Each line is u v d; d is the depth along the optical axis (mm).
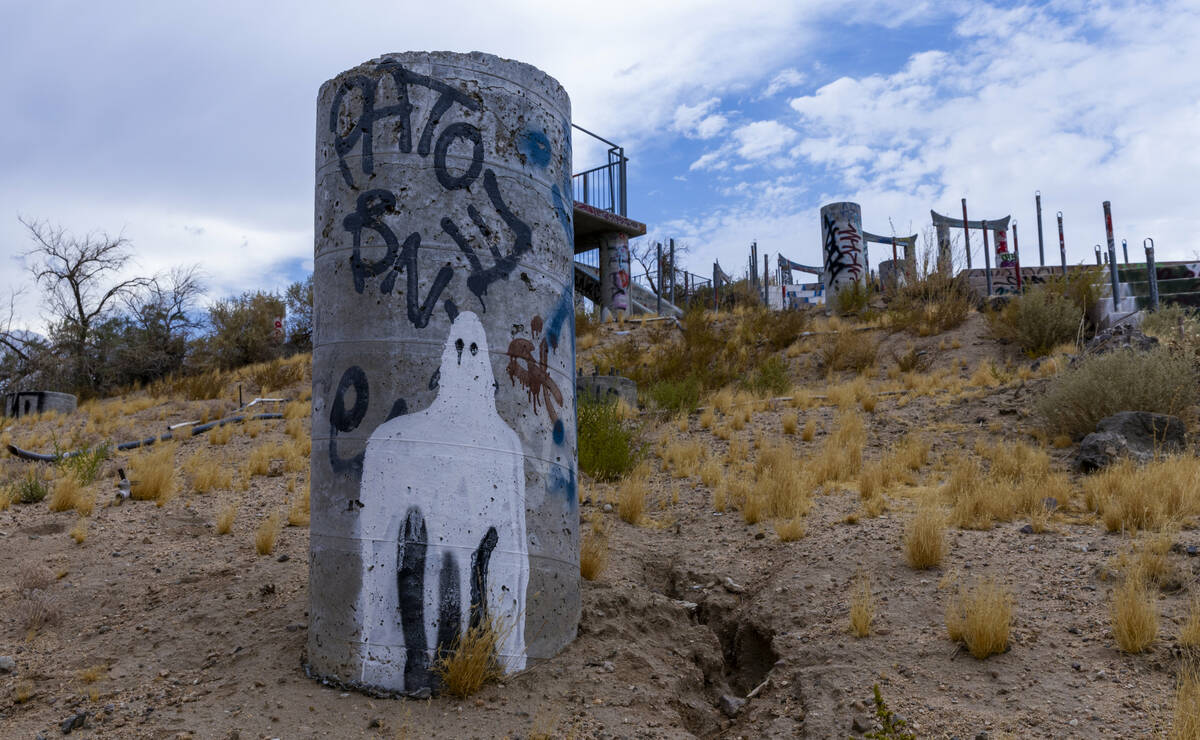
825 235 26000
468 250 5363
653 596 6387
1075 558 6391
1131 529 6840
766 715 4902
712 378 18453
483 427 5250
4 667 5430
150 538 8047
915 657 5117
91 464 10789
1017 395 12531
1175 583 5723
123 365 30062
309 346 34156
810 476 9477
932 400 13594
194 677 5227
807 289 40312
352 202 5449
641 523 8531
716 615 6430
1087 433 10445
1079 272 18844
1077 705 4449
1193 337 12617
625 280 26734
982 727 4324
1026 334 16969
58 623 6180
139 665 5438
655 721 4730
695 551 7508
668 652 5699
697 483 10008
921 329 19594
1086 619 5371
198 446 13820
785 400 15109
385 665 4957
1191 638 4809
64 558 7449
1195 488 7355
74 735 4523
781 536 7512
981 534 7164
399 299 5273
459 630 5012
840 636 5512
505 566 5207
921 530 6488
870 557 6789
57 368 29016
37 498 9531
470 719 4625
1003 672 4840
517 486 5336
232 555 7551
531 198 5688
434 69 5504
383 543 5055
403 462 5113
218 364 30438
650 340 22922
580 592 5879
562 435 5719
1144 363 10633
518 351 5461
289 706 4746
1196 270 21047
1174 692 4473
